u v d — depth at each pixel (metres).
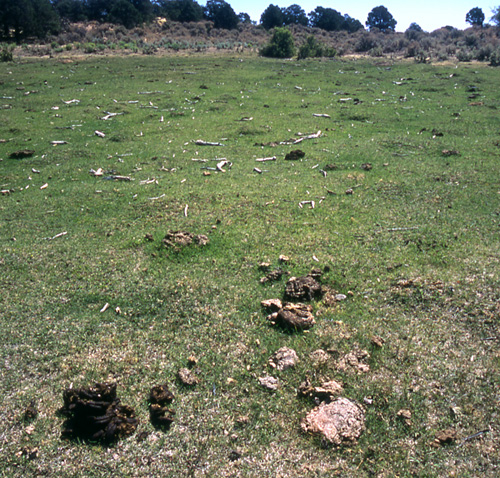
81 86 36.66
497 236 11.62
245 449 5.99
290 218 13.38
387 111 28.62
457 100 30.83
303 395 6.79
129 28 79.38
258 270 10.52
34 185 17.70
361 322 8.46
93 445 6.12
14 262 11.41
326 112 28.81
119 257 11.48
